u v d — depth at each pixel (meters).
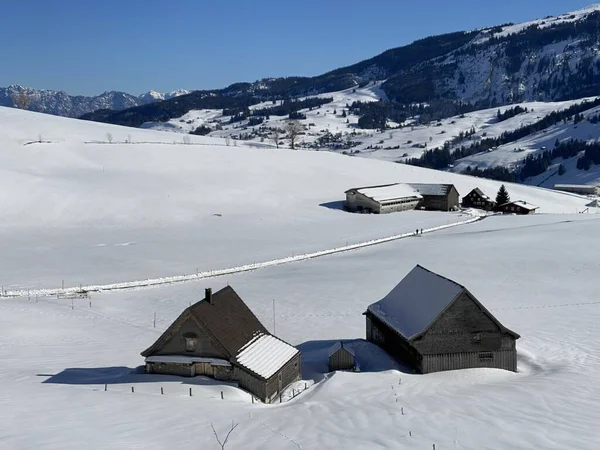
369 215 116.44
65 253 81.94
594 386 32.72
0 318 50.03
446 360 37.75
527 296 57.22
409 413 28.12
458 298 37.75
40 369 36.59
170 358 35.16
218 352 34.41
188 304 57.50
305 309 54.88
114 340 45.47
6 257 79.06
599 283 61.00
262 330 38.56
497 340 38.12
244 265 74.81
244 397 32.25
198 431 24.97
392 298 44.66
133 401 29.59
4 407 27.92
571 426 25.95
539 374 36.84
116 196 113.31
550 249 77.12
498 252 76.75
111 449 22.22
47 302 57.72
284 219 108.75
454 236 91.50
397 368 39.12
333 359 39.00
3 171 114.81
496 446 23.53
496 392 32.03
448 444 23.75
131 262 77.00
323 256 81.25
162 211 108.62
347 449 23.16
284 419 27.25
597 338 43.66
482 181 170.38
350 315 52.56
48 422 25.80
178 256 80.88
